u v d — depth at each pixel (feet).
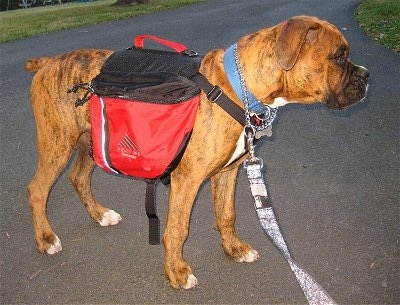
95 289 3.41
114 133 3.20
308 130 5.91
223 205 3.55
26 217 4.33
